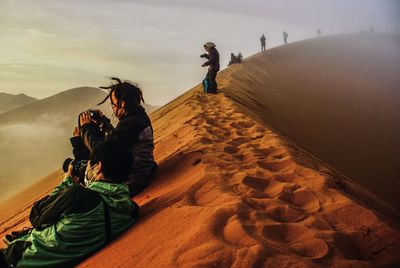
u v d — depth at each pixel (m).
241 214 3.25
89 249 3.57
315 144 16.53
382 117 26.11
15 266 3.44
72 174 4.90
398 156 18.77
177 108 13.92
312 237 3.00
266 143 6.59
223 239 2.92
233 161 5.25
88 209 3.55
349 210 3.46
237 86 20.03
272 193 4.10
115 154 3.81
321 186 4.06
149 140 5.12
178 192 4.23
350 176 14.49
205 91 14.72
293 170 4.81
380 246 3.02
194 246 2.92
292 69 34.94
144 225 3.70
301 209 3.60
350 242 3.06
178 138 7.65
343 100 28.14
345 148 17.77
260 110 16.84
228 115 9.91
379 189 14.14
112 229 3.67
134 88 5.11
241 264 2.62
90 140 4.90
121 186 3.83
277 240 3.00
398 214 4.45
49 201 3.63
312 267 2.59
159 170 5.62
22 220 7.76
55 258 3.46
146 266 2.91
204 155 5.38
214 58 14.43
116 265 3.13
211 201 3.79
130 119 4.93
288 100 23.39
